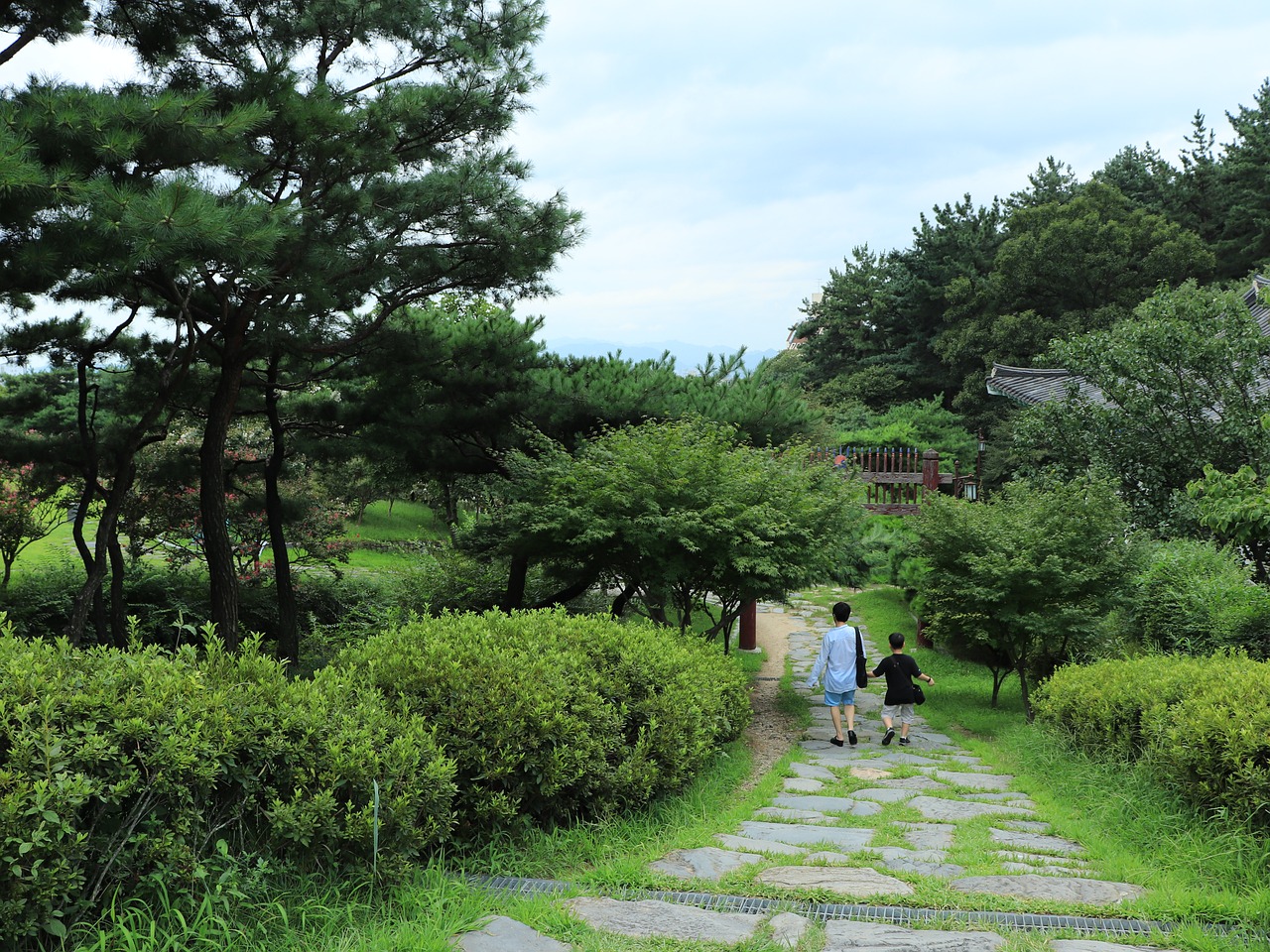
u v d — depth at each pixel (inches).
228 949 140.1
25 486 607.8
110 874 142.3
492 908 166.4
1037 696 386.6
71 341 497.4
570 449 588.7
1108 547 481.7
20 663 148.9
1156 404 571.5
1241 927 155.9
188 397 552.7
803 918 158.6
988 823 252.7
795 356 2044.8
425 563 732.7
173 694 158.6
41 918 127.9
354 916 160.7
